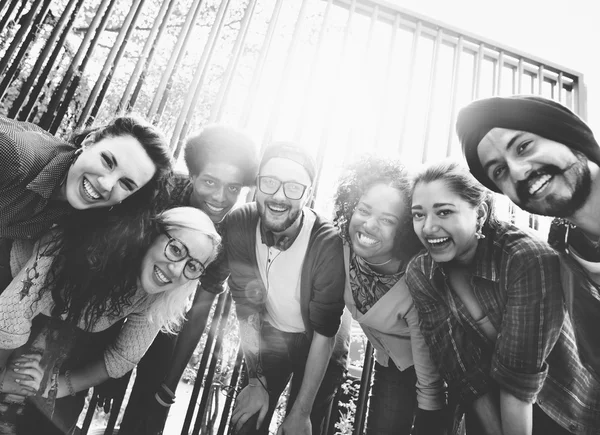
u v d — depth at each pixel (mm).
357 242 1569
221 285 1790
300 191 1605
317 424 1771
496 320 1389
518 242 1342
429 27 2312
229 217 1760
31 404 1447
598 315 1227
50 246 1384
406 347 1733
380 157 1625
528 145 1165
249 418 1793
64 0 2537
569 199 1144
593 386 1338
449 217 1338
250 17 2146
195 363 2709
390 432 1702
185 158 1723
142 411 1721
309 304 1681
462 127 1281
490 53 2398
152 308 1549
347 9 2275
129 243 1428
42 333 1479
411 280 1525
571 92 2551
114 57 1977
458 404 1595
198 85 2037
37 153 1338
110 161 1348
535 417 1471
